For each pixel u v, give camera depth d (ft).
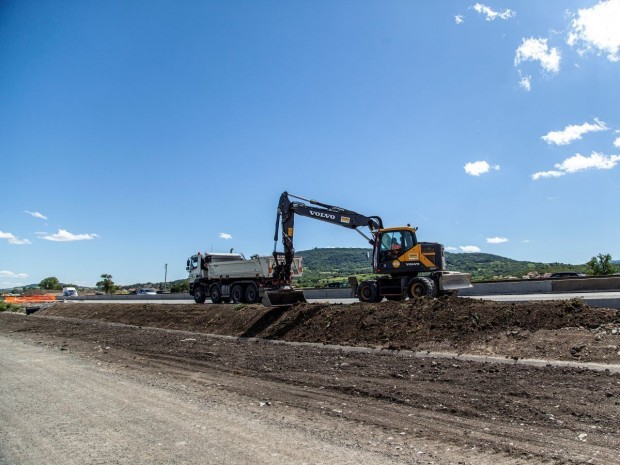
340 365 33.71
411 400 24.04
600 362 27.22
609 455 16.11
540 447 17.08
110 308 89.97
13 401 26.30
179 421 21.42
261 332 51.16
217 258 92.17
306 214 64.13
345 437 18.89
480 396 23.81
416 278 57.98
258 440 18.60
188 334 58.18
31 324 84.33
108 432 20.04
